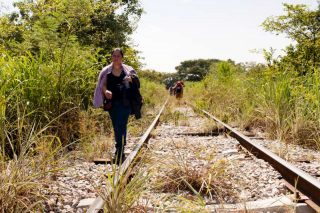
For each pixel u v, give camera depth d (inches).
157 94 1181.1
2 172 156.0
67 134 281.3
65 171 207.9
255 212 155.0
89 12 433.4
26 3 541.0
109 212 139.3
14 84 273.9
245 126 420.2
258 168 226.2
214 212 154.0
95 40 637.3
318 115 323.9
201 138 363.6
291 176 202.7
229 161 206.4
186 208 147.8
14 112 259.0
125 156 271.6
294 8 579.8
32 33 352.5
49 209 155.1
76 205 163.2
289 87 368.5
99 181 197.8
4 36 531.5
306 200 162.2
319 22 577.6
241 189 185.6
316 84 348.2
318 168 234.1
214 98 647.1
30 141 180.1
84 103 350.6
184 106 935.0
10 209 140.3
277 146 296.7
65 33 376.5
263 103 394.3
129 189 152.1
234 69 748.6
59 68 310.5
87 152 262.4
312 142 310.5
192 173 193.9
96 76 386.0
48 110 283.4
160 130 422.9
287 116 343.3
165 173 196.2
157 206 156.3
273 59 513.7
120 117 254.4
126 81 251.3
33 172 166.6
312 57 554.3
